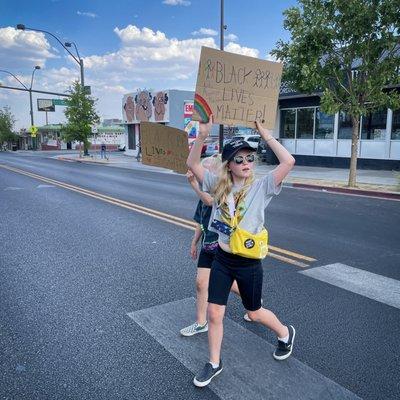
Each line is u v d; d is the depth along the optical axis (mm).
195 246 3967
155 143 3496
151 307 4438
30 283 5191
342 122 20625
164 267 5754
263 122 3059
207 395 2967
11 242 7234
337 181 15344
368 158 19578
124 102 40000
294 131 23125
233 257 3002
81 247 6852
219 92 2951
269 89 3037
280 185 2955
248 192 2947
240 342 3670
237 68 2939
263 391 3000
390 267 5605
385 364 3318
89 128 38750
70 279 5320
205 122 2984
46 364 3369
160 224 8500
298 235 7410
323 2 12727
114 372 3250
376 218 8977
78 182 16984
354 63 16656
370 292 4742
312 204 10938
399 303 4445
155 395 2975
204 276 3699
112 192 13672
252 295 3092
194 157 3109
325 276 5262
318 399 2906
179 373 3234
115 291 4895
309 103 22047
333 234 7488
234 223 2928
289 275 5312
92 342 3705
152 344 3664
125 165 28141
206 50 2855
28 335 3844
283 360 3377
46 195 13125
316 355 3449
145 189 14430
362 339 3699
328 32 12320
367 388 3023
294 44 12992
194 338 3760
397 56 12867
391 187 13422
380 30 12375
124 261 6055
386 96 12836
